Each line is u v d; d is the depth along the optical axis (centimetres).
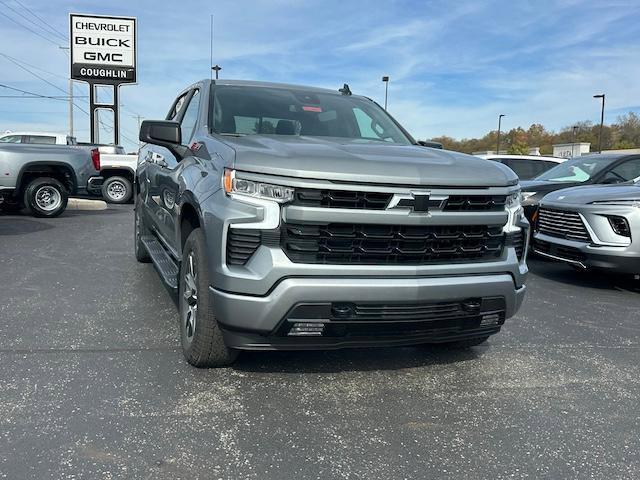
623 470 274
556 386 375
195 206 363
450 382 376
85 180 1229
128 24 2466
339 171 314
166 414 312
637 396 363
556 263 870
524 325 514
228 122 439
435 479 262
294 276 313
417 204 324
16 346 407
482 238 351
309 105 487
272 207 313
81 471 255
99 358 389
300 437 295
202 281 348
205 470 261
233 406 326
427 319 337
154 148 584
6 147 1141
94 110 2512
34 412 308
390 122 517
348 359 408
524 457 284
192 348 366
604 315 562
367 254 322
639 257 632
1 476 248
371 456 279
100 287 589
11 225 1048
